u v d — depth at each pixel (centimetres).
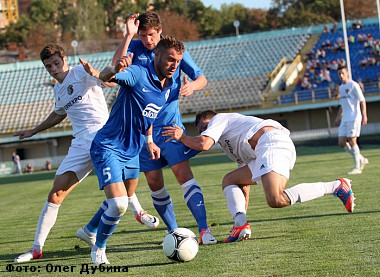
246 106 5072
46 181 2995
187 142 767
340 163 2181
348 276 545
